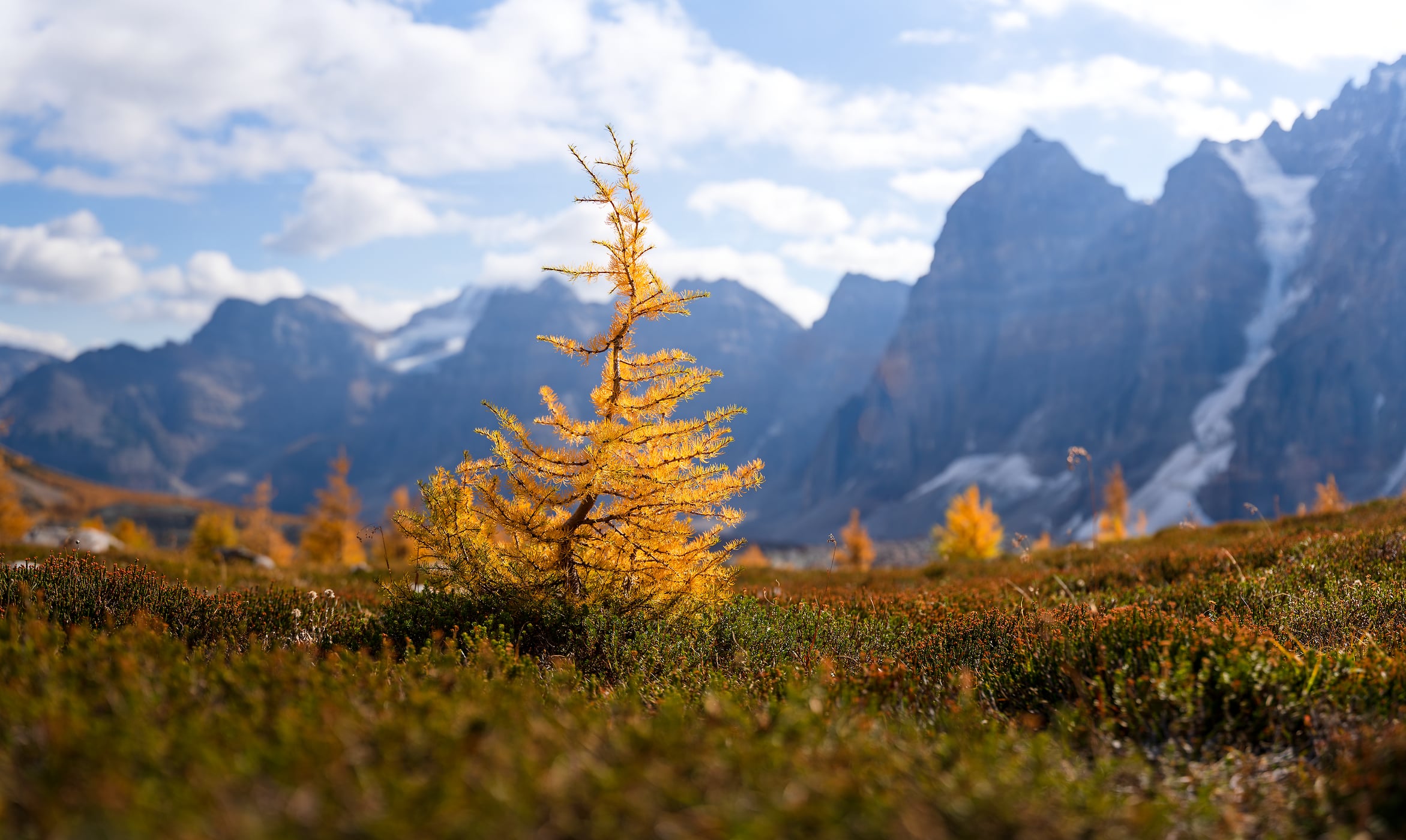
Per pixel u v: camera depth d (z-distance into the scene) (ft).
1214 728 14.14
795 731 11.35
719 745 10.37
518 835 7.34
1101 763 11.87
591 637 21.75
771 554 356.38
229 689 12.39
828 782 8.78
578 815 8.11
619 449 23.99
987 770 10.50
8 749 9.28
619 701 15.16
